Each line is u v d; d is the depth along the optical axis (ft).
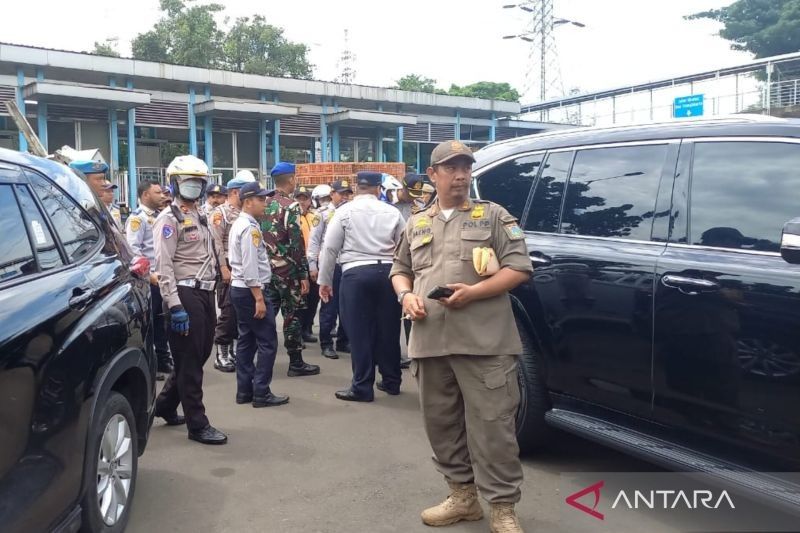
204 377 21.12
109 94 61.41
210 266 15.20
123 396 10.89
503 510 10.30
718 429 10.18
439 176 10.43
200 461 14.21
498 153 14.94
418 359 10.68
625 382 11.46
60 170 11.27
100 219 11.74
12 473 7.71
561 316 12.51
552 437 13.82
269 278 17.84
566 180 13.33
